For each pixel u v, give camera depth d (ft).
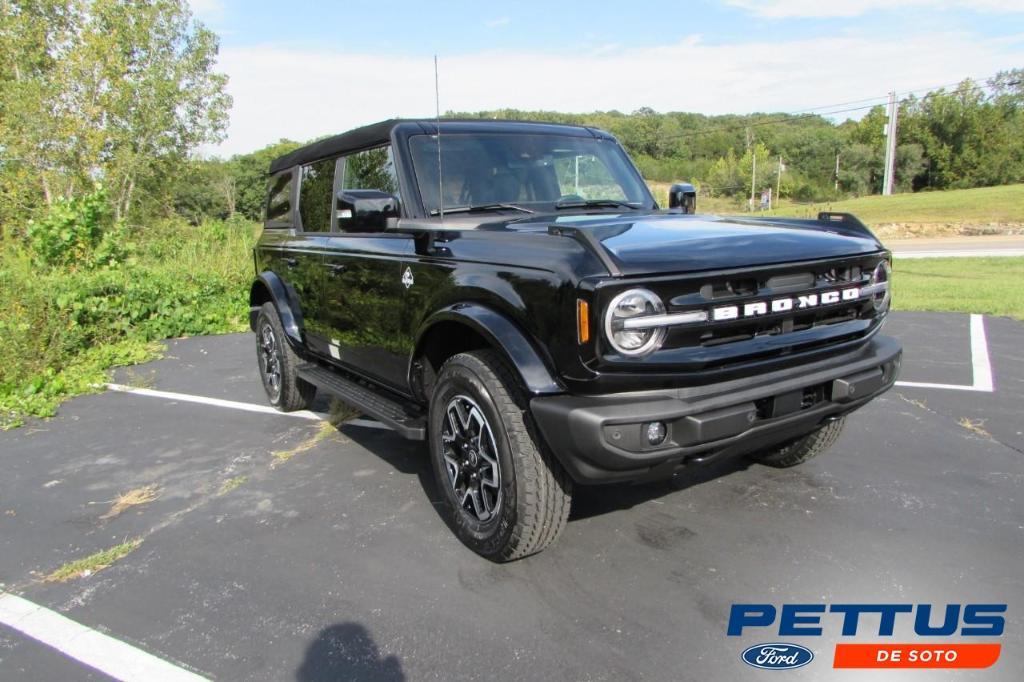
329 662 8.57
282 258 17.42
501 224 11.44
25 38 77.41
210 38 87.04
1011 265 56.44
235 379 23.13
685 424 8.75
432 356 11.84
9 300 25.36
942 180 301.43
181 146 88.58
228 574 10.72
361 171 14.01
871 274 10.80
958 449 14.69
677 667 8.23
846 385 9.99
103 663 8.74
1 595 10.41
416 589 10.08
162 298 32.19
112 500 13.70
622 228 10.36
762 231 10.50
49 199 71.26
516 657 8.50
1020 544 10.69
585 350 8.57
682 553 10.75
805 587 9.75
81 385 22.11
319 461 15.31
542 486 9.70
